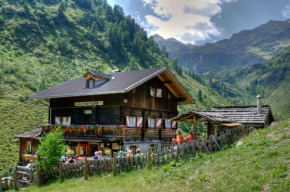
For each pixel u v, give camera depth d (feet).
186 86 590.96
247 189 34.73
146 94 105.09
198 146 57.77
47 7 549.54
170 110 116.88
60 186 61.11
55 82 296.71
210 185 39.37
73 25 531.09
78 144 96.99
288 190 31.99
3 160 140.77
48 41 409.49
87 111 106.32
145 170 57.57
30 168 72.43
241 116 90.63
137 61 563.48
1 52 314.35
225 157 49.26
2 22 392.68
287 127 54.24
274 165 38.50
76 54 421.18
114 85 97.09
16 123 186.09
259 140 51.80
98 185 54.60
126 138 92.73
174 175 47.85
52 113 116.06
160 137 110.01
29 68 301.43
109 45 540.93
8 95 219.82
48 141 69.97
